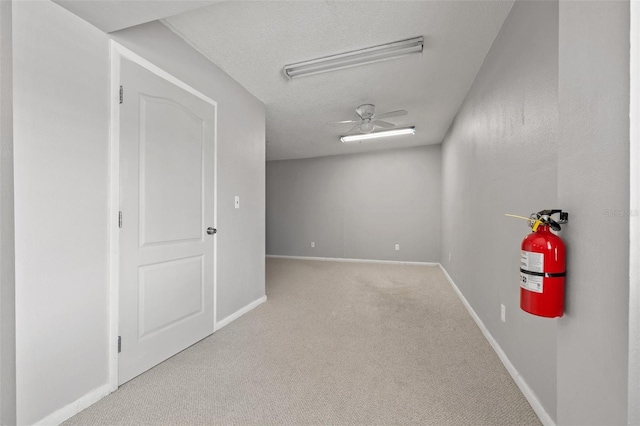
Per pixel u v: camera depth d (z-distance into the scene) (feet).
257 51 7.89
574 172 2.95
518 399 5.32
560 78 3.18
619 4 2.25
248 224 10.31
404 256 20.21
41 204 4.51
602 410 2.48
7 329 4.09
